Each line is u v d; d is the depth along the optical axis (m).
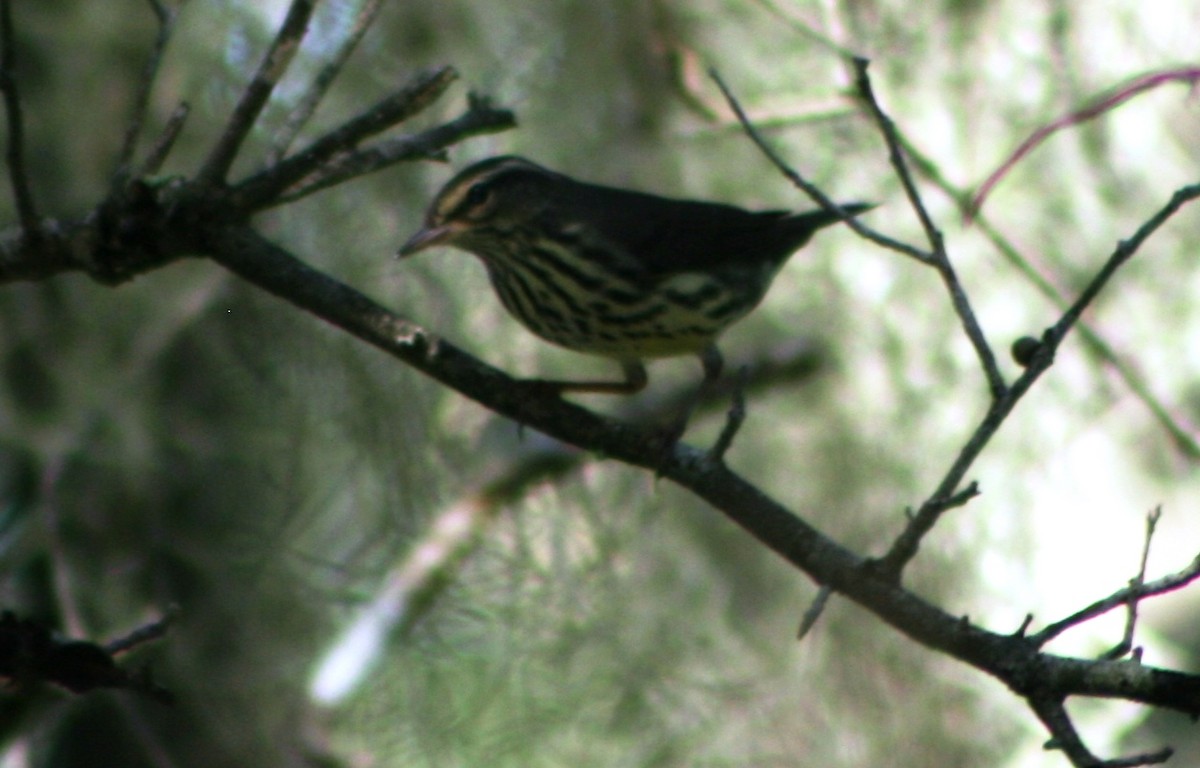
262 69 6.02
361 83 12.93
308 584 12.19
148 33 12.42
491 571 12.78
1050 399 14.49
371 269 12.86
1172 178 14.73
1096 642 14.69
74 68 12.20
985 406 14.30
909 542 5.59
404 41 13.48
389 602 12.30
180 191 6.15
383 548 12.59
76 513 11.95
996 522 14.20
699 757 13.01
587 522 13.27
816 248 14.32
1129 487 15.05
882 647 13.90
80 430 11.87
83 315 12.12
